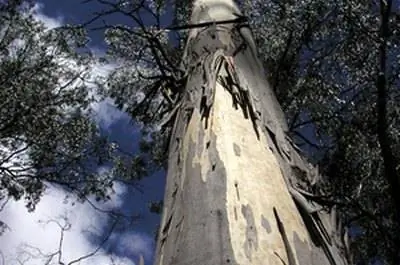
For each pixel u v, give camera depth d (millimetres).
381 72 7883
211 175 3520
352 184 8617
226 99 4207
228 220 3170
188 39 5355
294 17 8672
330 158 8906
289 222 3293
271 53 9117
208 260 2982
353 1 8289
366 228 8656
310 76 9109
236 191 3371
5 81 12703
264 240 3096
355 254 8852
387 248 8469
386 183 8609
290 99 9062
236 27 5195
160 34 8695
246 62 4824
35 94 12727
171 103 5004
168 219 3494
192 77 4645
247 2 9156
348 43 8820
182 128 4188
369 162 8805
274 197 3424
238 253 2988
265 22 9141
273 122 4172
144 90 10289
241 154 3688
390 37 8523
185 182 3604
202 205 3324
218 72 4438
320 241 3357
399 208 7719
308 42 9016
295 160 3947
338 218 3674
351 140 8961
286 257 3092
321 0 8328
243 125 4000
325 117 9047
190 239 3148
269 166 3697
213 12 5582
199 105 4195
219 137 3809
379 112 7848
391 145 8461
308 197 3619
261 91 4535
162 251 3322
